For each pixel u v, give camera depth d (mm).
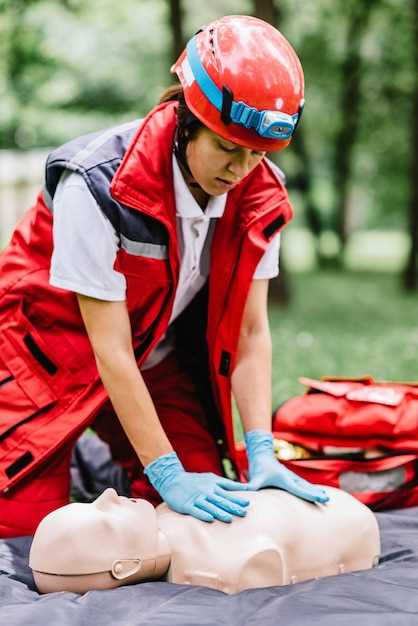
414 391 4375
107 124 20922
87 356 3812
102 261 3418
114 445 4422
